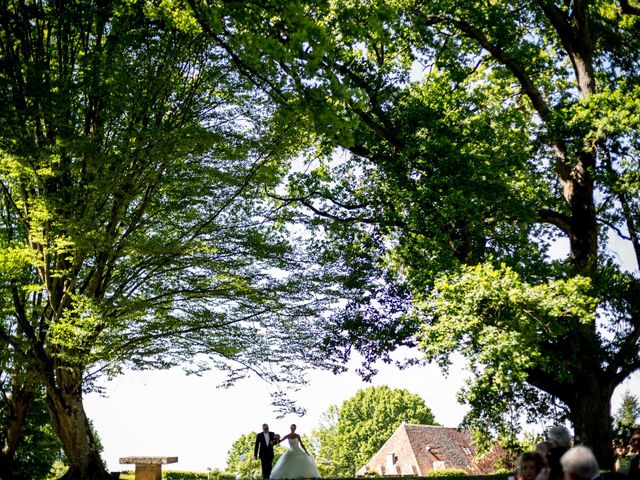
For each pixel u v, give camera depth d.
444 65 22.52
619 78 23.09
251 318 19.67
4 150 14.30
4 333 17.75
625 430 20.33
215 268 18.62
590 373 19.08
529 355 16.11
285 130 17.09
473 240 20.23
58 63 16.67
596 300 16.33
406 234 21.55
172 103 17.97
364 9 9.97
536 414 21.22
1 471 21.06
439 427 73.44
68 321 16.31
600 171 20.12
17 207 17.73
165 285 19.36
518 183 21.28
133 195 16.62
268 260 19.58
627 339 19.58
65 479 18.44
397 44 21.50
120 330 17.38
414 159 19.70
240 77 17.86
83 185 15.77
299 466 17.70
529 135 22.30
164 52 16.05
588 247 20.70
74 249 15.90
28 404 21.36
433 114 20.41
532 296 16.16
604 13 23.09
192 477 26.22
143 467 20.33
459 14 21.38
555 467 7.67
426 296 19.16
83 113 17.61
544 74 24.89
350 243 23.12
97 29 15.40
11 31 15.16
